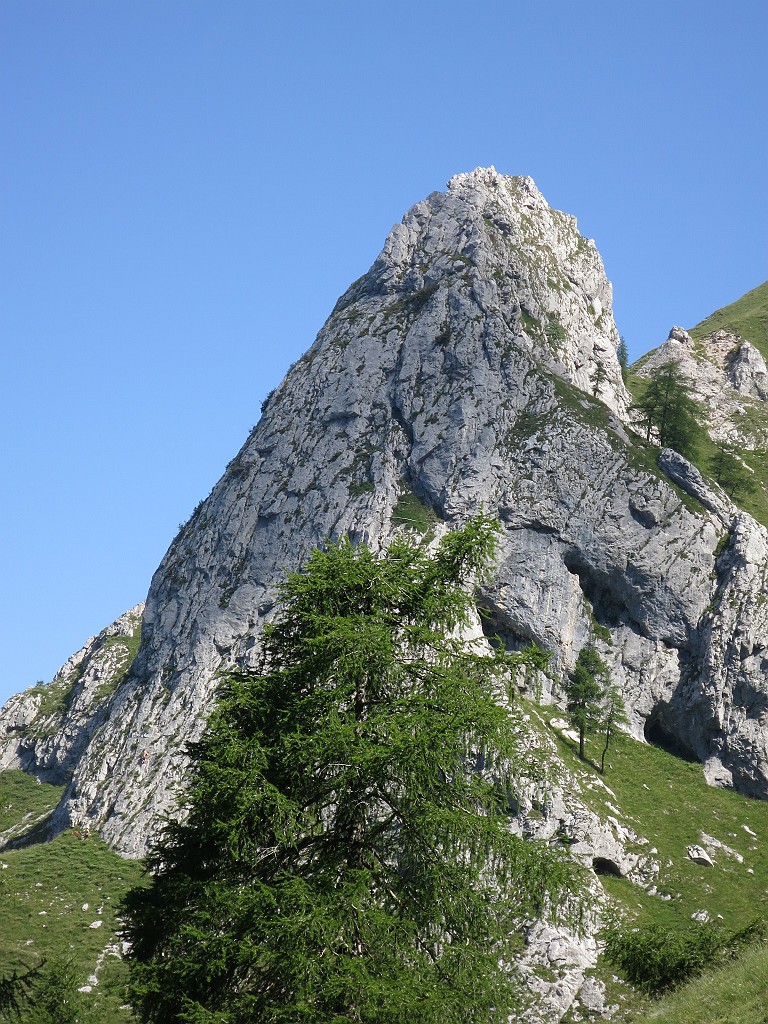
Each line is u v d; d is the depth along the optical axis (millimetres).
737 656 118625
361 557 34812
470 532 35125
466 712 31438
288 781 31234
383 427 138625
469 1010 29188
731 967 37906
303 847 31531
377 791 31078
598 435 132750
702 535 127125
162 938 31328
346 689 31469
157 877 32938
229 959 28766
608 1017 71625
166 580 137375
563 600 123312
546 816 95688
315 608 33500
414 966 29344
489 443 133250
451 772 31594
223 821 30562
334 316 159500
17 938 84938
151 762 115000
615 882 94625
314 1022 27125
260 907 28547
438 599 33812
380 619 33344
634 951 51688
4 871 98000
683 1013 34969
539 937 77062
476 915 30594
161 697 123312
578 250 179125
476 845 31047
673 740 119125
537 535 126750
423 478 132375
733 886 95562
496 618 122875
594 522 127000
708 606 123562
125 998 30453
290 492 136000
